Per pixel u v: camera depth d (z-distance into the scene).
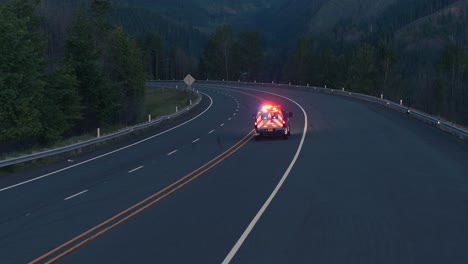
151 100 92.00
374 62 129.62
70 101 52.00
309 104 62.22
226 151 29.33
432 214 13.48
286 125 33.66
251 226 12.61
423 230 11.91
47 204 16.84
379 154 25.36
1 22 43.78
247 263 9.74
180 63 196.25
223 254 10.37
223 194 17.02
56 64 57.16
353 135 33.81
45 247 11.50
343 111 51.97
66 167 26.09
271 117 33.56
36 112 43.44
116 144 35.94
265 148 29.69
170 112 62.44
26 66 45.28
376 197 15.77
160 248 10.98
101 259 10.38
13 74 43.06
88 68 57.09
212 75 172.50
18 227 13.70
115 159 28.44
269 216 13.63
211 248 10.83
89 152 32.22
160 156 28.73
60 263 10.23
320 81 144.88
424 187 17.20
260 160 24.95
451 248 10.48
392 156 24.58
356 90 125.12
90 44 58.22
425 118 40.41
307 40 155.62
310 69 149.25
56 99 50.72
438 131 34.75
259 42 174.75
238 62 172.38
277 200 15.70
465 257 9.88
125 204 16.14
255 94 83.50
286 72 159.00
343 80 137.00
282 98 73.75
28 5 52.78
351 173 20.25
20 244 11.86
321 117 47.47
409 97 128.75
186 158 27.28
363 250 10.41
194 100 73.69
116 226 13.23
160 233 12.29
